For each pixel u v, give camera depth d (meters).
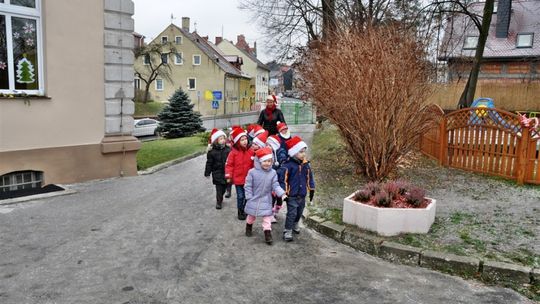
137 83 58.84
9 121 8.08
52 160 8.73
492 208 6.78
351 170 9.91
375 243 5.20
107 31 9.34
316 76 9.52
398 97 7.98
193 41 57.75
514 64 35.03
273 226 6.35
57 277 4.41
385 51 8.12
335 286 4.34
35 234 5.72
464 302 4.02
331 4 20.78
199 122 30.02
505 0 36.50
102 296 4.02
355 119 8.29
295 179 5.62
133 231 5.93
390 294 4.17
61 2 8.63
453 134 10.00
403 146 8.41
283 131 7.28
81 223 6.25
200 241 5.59
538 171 8.22
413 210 5.47
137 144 10.03
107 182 9.29
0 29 8.12
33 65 8.54
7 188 8.22
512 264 4.51
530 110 27.58
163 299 3.99
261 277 4.53
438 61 10.63
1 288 4.14
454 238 5.36
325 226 5.91
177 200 7.79
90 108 9.25
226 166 6.61
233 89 62.88
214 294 4.12
